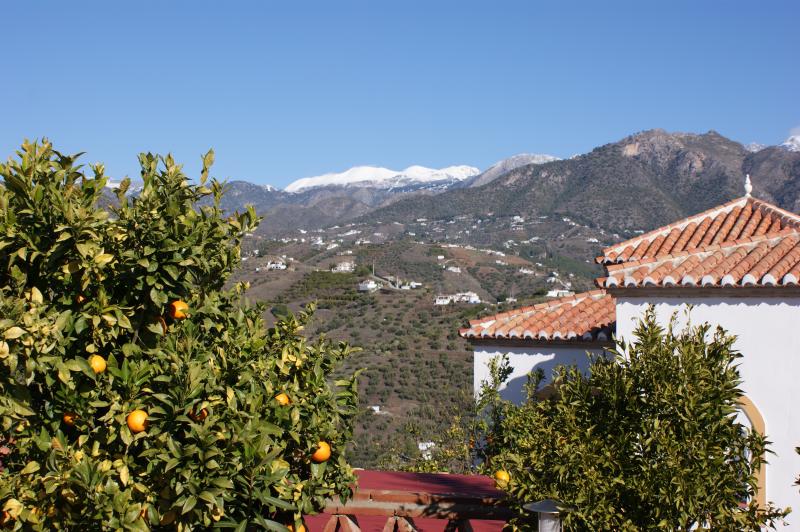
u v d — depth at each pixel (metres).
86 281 4.63
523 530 5.95
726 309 11.77
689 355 6.28
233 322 5.41
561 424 6.42
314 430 5.11
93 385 4.68
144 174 5.12
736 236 14.52
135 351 4.82
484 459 15.41
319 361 5.33
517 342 16.62
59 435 4.46
